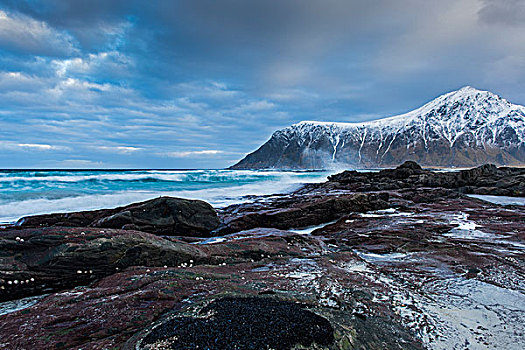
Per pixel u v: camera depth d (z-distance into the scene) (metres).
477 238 9.66
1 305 5.06
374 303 4.61
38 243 5.95
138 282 5.04
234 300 4.09
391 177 36.41
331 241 9.77
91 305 4.16
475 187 27.97
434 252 7.95
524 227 11.26
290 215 14.15
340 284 5.35
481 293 5.27
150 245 6.49
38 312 3.99
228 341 2.96
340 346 3.08
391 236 9.95
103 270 6.05
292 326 3.31
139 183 30.48
